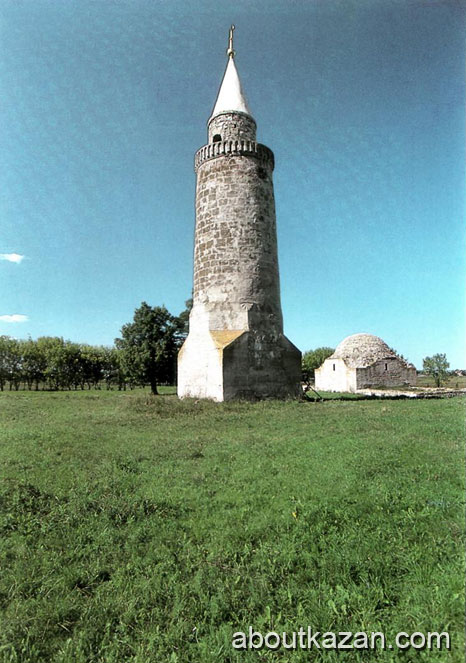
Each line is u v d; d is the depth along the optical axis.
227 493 6.64
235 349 20.12
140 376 41.03
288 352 22.22
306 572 4.33
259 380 20.77
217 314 21.44
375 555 4.54
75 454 9.55
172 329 42.25
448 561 4.39
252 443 10.47
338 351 45.41
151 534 5.29
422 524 5.24
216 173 23.02
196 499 6.45
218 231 22.39
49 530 5.50
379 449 9.39
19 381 67.38
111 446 10.38
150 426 13.77
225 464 8.48
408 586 4.02
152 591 4.08
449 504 5.87
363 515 5.62
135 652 3.37
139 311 41.78
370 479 7.19
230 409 17.52
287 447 9.83
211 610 3.78
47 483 7.39
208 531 5.34
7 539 5.25
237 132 24.42
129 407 19.30
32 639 3.54
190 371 22.02
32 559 4.72
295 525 5.37
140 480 7.44
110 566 4.61
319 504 5.98
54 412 20.52
